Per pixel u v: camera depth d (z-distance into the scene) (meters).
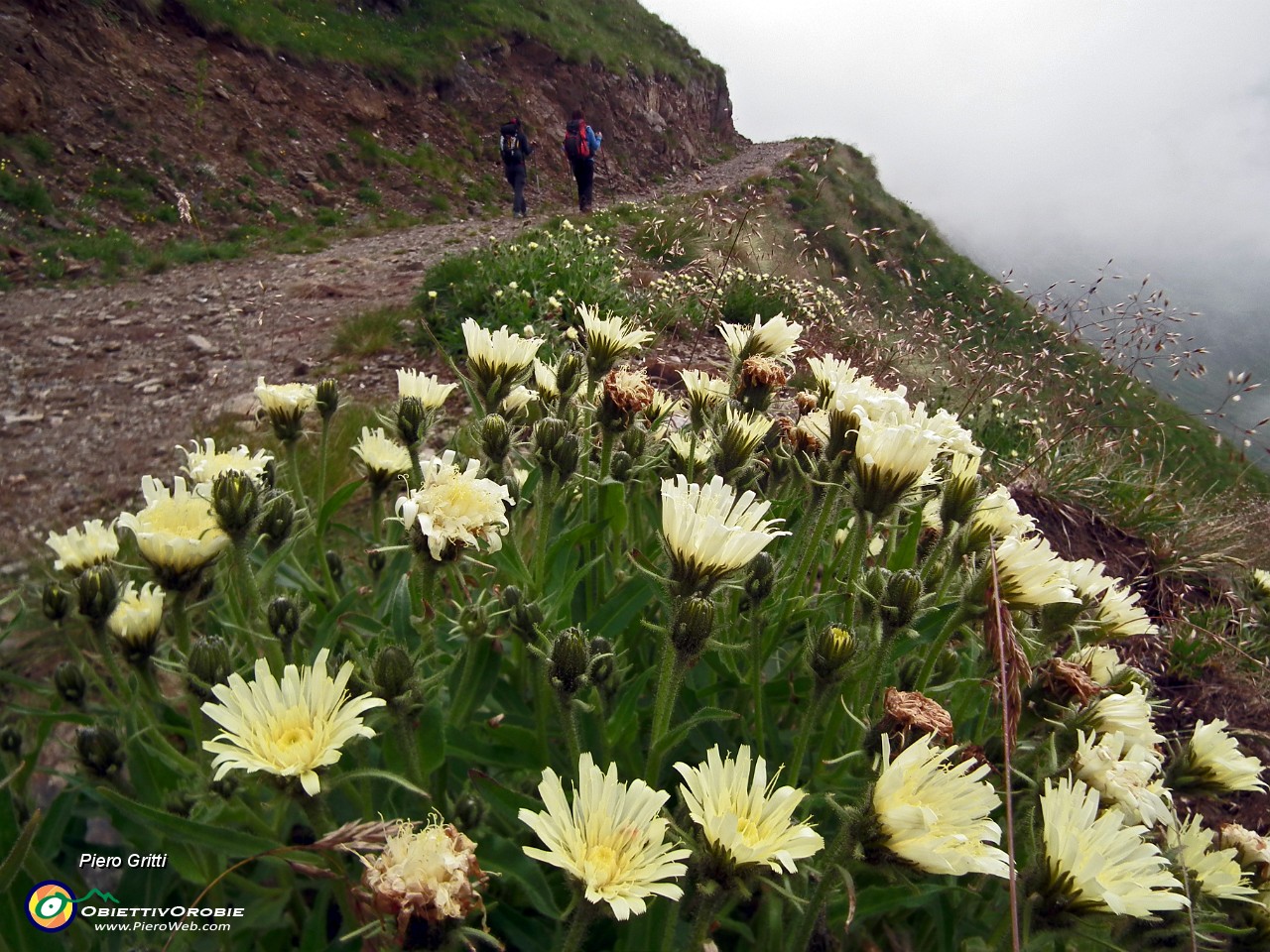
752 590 2.51
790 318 8.84
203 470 2.84
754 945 2.25
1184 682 5.02
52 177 14.43
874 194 22.81
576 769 2.34
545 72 28.02
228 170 17.06
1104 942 1.75
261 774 1.74
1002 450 6.91
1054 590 2.41
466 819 2.26
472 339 3.45
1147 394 7.63
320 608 3.35
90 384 8.48
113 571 2.52
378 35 24.20
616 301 8.81
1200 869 2.04
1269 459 7.57
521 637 2.56
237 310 11.03
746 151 40.25
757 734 2.62
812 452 3.33
